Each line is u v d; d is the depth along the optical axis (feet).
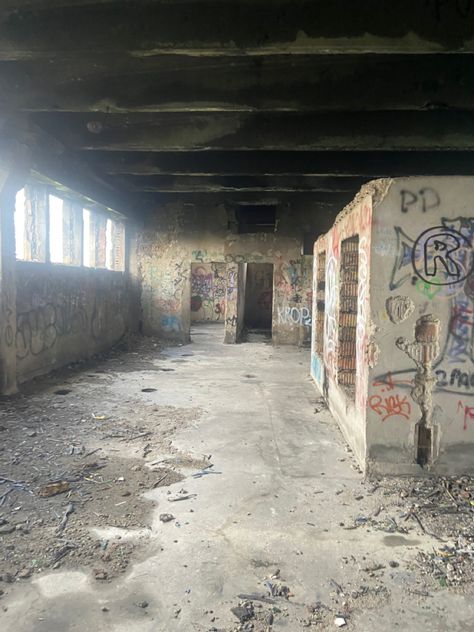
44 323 27.20
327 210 41.91
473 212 12.82
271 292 59.93
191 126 22.08
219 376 28.86
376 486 12.96
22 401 21.67
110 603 8.33
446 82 16.17
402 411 13.32
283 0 12.30
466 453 13.29
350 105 16.56
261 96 16.81
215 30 12.59
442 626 7.89
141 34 12.80
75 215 32.01
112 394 23.61
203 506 11.91
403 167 26.37
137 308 44.98
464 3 11.98
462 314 13.01
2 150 19.67
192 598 8.50
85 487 12.96
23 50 13.20
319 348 26.35
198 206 43.42
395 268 13.03
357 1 12.13
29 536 10.41
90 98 17.29
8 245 21.90
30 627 7.75
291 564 9.53
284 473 13.96
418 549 10.08
